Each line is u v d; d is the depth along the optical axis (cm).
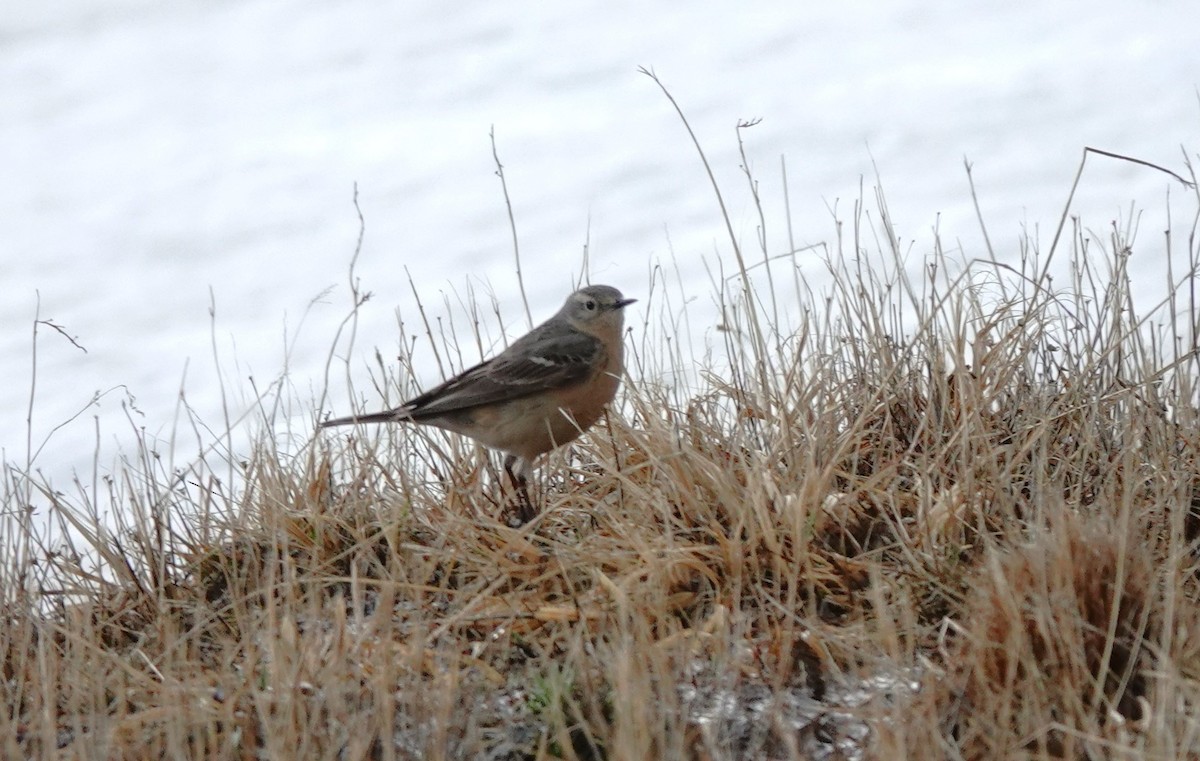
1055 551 897
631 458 1213
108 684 949
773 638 946
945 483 1106
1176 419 1171
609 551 1047
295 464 1255
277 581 1098
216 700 924
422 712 883
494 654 972
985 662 860
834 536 1079
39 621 1045
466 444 1326
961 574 990
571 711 874
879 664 908
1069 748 789
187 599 1106
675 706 850
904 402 1229
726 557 1018
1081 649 852
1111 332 1223
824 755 853
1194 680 849
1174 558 925
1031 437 1127
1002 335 1270
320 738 850
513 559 1074
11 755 853
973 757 811
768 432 1208
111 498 1184
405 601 1048
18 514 1120
